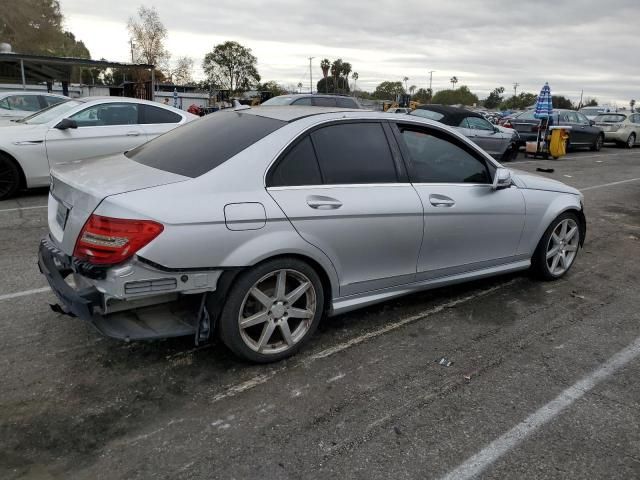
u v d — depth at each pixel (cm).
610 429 282
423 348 364
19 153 743
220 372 321
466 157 420
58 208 334
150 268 272
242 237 295
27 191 824
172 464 243
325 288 352
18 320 376
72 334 359
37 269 477
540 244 486
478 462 253
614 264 577
